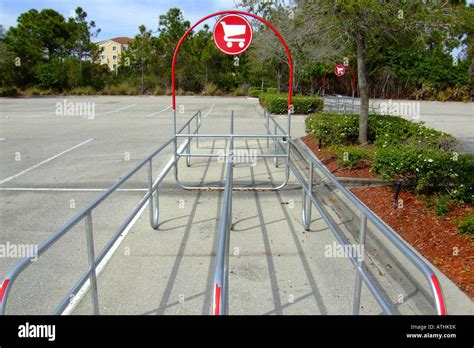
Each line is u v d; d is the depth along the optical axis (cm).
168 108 2242
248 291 336
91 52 4116
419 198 497
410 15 650
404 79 3138
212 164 824
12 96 3309
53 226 481
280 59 1900
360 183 611
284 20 1429
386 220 459
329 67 2014
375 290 221
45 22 3959
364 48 773
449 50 706
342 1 619
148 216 516
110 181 685
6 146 1012
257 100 3055
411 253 184
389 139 708
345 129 859
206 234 459
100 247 421
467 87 3044
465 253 352
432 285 166
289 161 626
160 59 3972
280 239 445
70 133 1239
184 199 590
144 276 363
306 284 348
